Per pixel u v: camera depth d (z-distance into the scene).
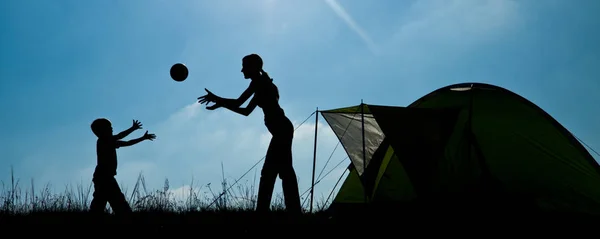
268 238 5.88
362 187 10.63
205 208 8.42
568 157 8.89
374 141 10.22
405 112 9.28
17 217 7.54
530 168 8.85
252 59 7.43
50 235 5.95
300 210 7.46
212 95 7.33
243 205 8.55
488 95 9.56
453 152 9.05
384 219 7.21
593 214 8.34
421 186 8.61
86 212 8.09
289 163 7.42
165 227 6.38
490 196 8.58
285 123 7.41
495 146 9.02
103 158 8.37
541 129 9.16
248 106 7.45
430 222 7.06
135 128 8.80
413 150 8.85
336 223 6.77
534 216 7.81
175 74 7.79
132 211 8.30
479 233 6.41
